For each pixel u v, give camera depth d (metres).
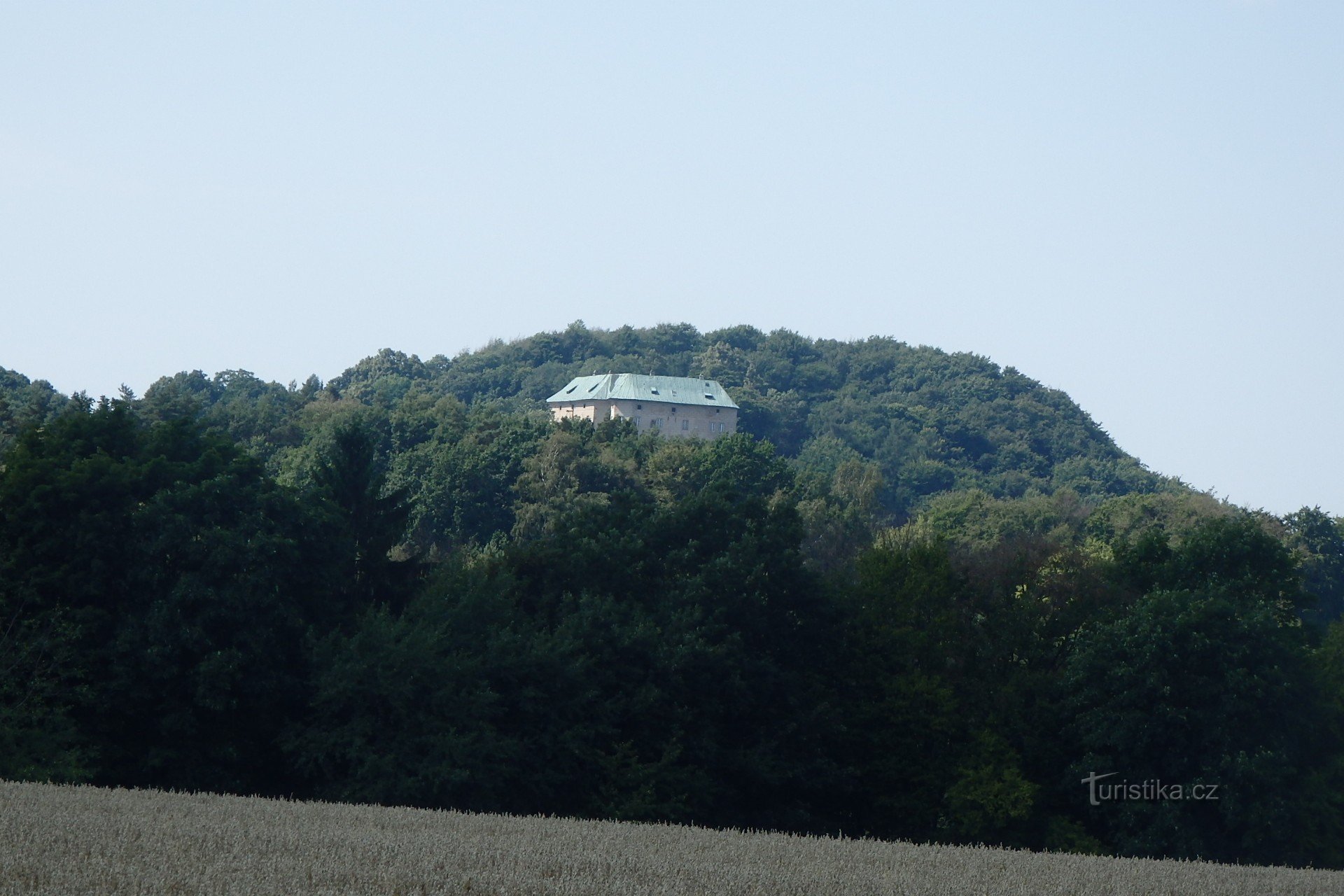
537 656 113.56
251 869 50.75
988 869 71.19
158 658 104.81
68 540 108.62
